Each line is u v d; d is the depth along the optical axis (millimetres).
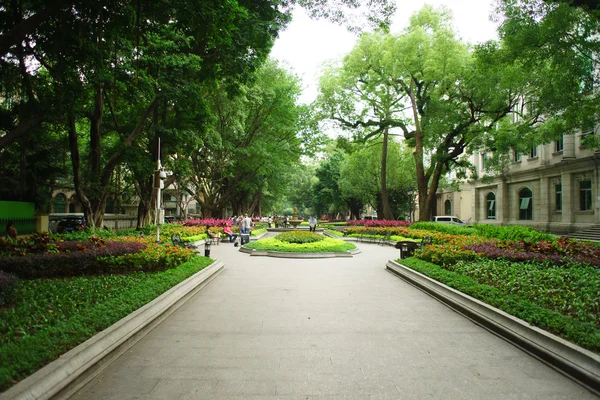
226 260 13914
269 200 64938
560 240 10961
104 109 18094
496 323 5324
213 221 29359
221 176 34062
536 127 19328
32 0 8633
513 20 11680
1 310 4961
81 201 15836
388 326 5668
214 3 8617
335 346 4773
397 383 3711
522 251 10055
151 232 19234
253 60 14062
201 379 3770
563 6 10445
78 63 10242
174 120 17812
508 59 12570
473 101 21000
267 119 29984
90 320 4613
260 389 3557
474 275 7953
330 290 8391
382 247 20000
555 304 5578
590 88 13359
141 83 12859
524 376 3902
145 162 17484
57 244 9930
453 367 4129
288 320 5969
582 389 3604
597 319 4793
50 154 21672
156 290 6527
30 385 2980
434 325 5738
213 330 5438
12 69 10680
